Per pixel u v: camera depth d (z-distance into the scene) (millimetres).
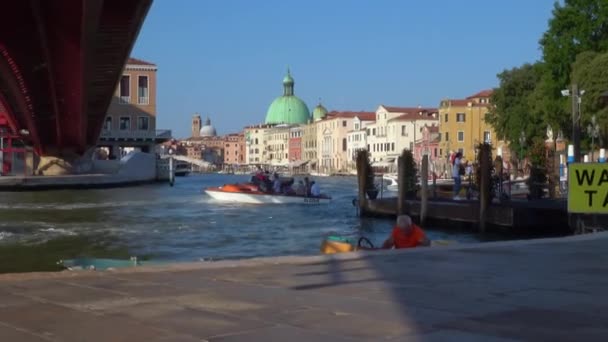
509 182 35406
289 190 46156
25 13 27016
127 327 6109
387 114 134750
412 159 35656
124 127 104250
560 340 5465
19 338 5766
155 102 105688
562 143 52406
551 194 31203
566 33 47812
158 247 25078
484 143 27484
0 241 26328
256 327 6031
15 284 8375
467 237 26766
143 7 26594
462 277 8703
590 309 6664
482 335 5629
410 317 6344
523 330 5797
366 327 5961
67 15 26594
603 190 5957
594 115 41531
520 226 26094
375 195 37594
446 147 104688
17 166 82125
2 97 50531
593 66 41812
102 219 35750
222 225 32781
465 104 104750
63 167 74500
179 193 62812
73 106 45094
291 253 23609
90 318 6496
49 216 37500
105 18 27094
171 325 6164
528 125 62500
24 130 65375
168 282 8492
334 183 98938
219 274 9094
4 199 53188
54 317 6551
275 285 8211
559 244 12375
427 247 11922
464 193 38125
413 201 32656
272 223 33625
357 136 149375
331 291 7770
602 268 9445
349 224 33094
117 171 82312
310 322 6191
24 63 33969
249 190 47094
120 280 8664
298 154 182875
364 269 9430
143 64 104812
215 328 6023
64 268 19250
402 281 8406
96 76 37938
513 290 7738
